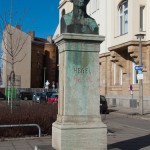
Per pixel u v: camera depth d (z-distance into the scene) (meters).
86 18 9.34
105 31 44.09
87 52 9.19
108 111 33.31
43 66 99.31
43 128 14.80
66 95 9.02
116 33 38.66
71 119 8.97
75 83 9.09
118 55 39.44
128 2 35.38
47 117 15.02
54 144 9.32
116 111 33.12
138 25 34.75
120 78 42.09
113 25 39.19
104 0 44.31
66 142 8.82
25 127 14.52
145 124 21.78
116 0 38.78
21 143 12.81
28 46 86.88
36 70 95.25
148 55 34.59
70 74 9.07
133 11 34.75
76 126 8.90
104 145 9.03
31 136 14.41
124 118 26.97
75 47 9.11
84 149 8.90
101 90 45.38
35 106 17.92
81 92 9.10
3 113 15.27
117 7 38.69
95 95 9.18
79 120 9.00
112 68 43.38
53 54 100.69
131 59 38.62
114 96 41.81
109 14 42.84
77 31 9.16
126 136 15.08
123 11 37.91
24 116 14.91
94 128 8.98
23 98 62.78
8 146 12.23
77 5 9.25
